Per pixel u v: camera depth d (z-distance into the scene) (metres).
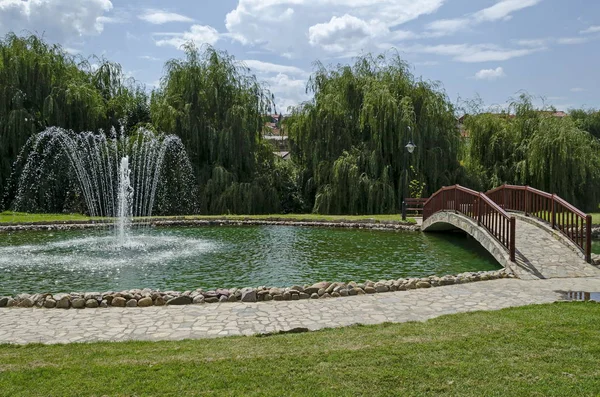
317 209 23.80
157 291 7.68
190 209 23.72
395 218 20.23
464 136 26.45
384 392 3.88
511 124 25.81
